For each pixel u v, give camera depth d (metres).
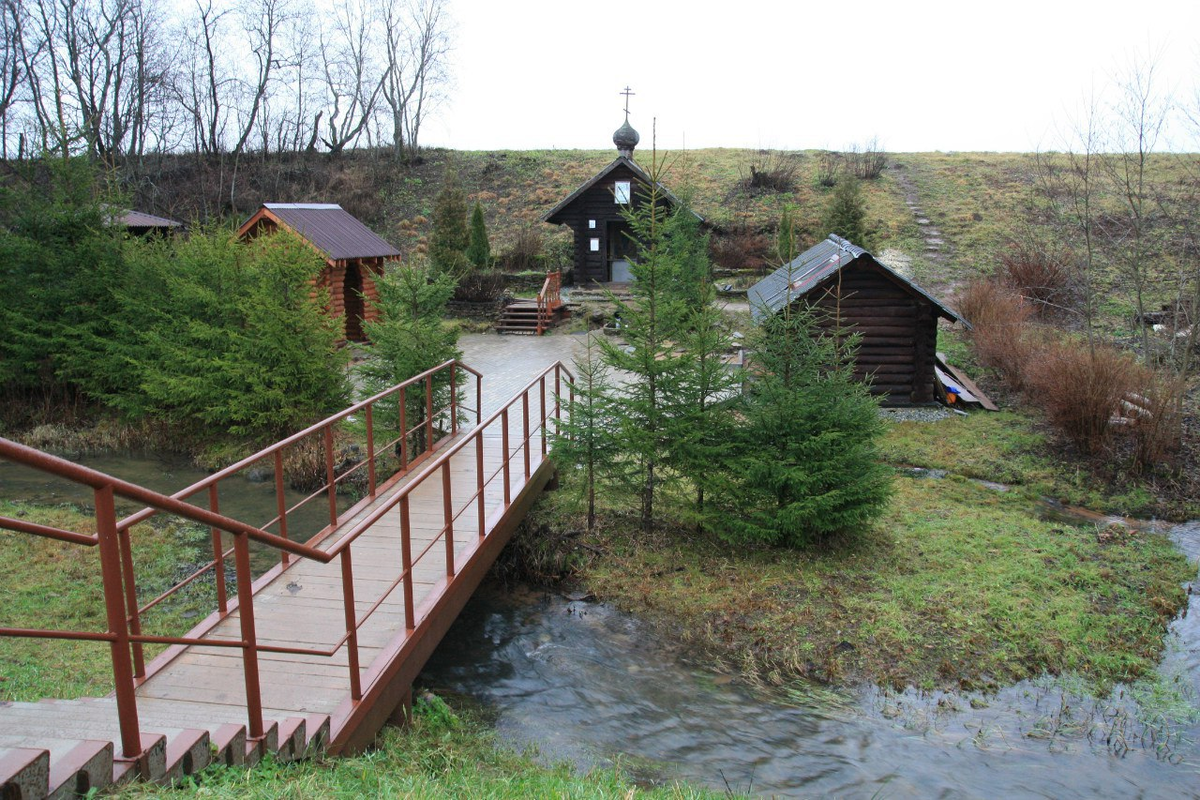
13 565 9.66
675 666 8.24
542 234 36.66
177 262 16.23
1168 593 9.63
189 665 5.68
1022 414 16.50
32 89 37.47
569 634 8.90
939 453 14.49
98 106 41.16
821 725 7.19
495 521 8.86
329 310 17.55
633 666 8.23
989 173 38.81
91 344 16.64
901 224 33.25
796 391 10.27
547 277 26.78
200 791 3.37
